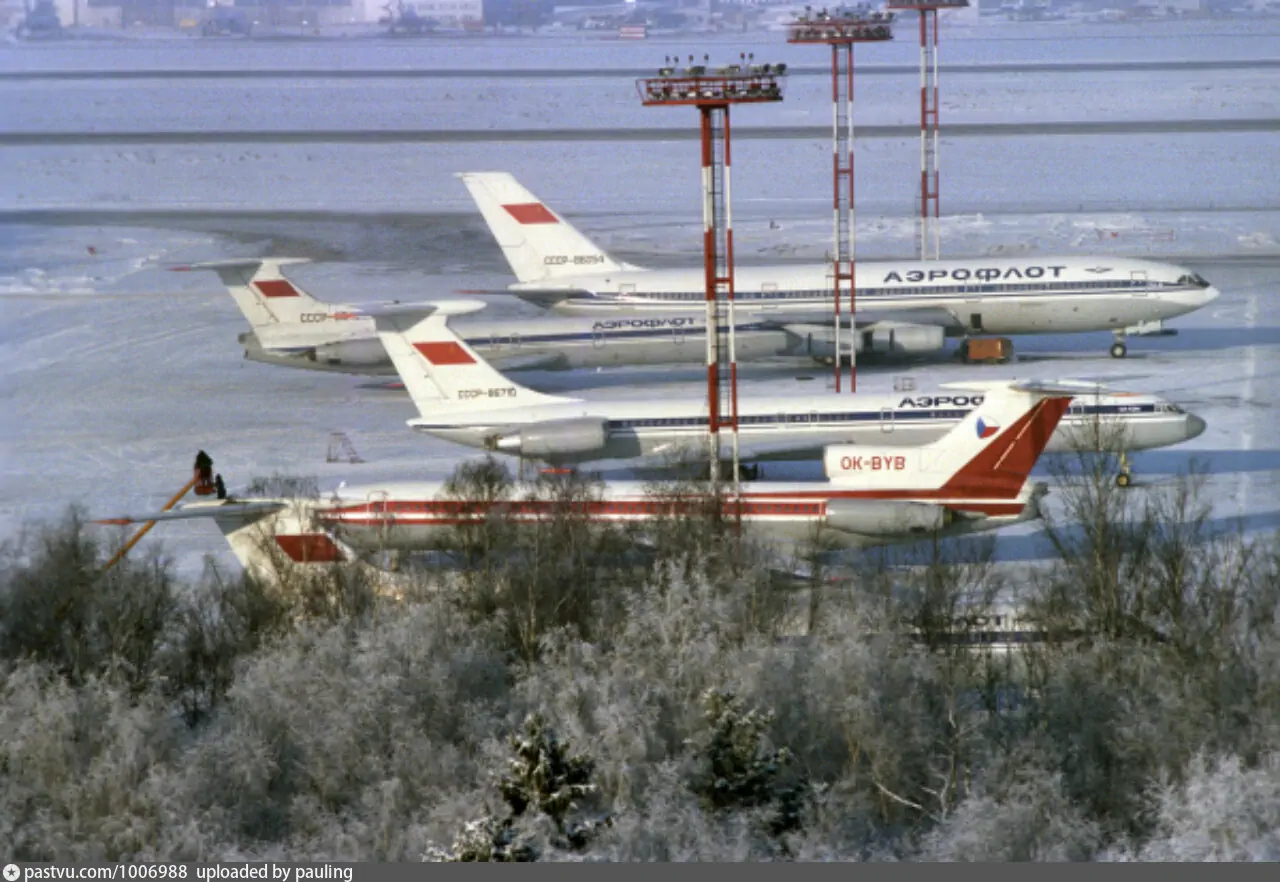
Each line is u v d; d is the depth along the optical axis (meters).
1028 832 137.12
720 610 177.50
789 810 146.00
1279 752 146.50
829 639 169.62
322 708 161.12
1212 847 135.25
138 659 180.75
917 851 142.25
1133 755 150.12
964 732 151.75
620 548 197.88
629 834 136.62
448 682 166.88
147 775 151.38
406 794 151.50
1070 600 179.50
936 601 177.75
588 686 161.50
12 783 151.62
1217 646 162.25
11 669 174.38
